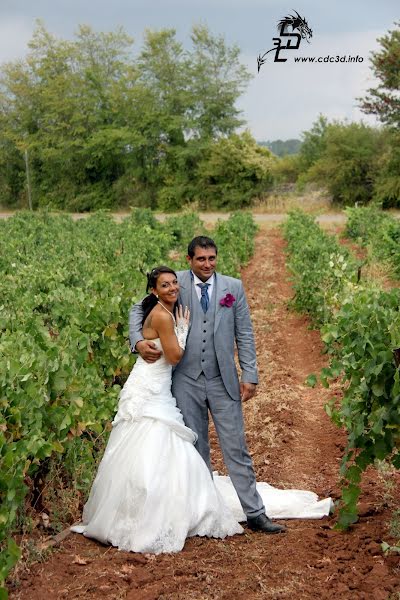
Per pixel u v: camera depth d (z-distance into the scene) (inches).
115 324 295.7
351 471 224.5
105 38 2361.0
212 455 305.4
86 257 579.2
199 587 189.0
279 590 187.0
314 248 668.1
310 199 1929.1
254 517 229.1
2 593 167.5
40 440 209.8
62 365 234.4
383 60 1689.2
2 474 183.5
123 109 2265.0
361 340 217.0
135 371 225.0
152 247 729.0
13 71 2421.3
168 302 221.5
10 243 751.7
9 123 2442.2
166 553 207.8
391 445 218.2
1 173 2449.6
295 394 387.9
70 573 196.5
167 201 2134.6
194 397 227.8
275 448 313.4
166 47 2220.7
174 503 212.2
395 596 181.3
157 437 215.3
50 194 2358.5
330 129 1852.9
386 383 212.7
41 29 2411.4
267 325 562.9
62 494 229.0
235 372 229.3
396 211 1742.1
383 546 200.2
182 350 221.8
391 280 732.7
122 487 212.2
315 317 532.7
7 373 214.8
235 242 904.3
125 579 192.2
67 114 2310.5
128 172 2239.2
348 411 223.6
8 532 198.1
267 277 826.2
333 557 207.2
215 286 228.5
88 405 250.7
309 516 243.0
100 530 213.6
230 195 2023.9
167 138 2207.2
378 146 1822.1
